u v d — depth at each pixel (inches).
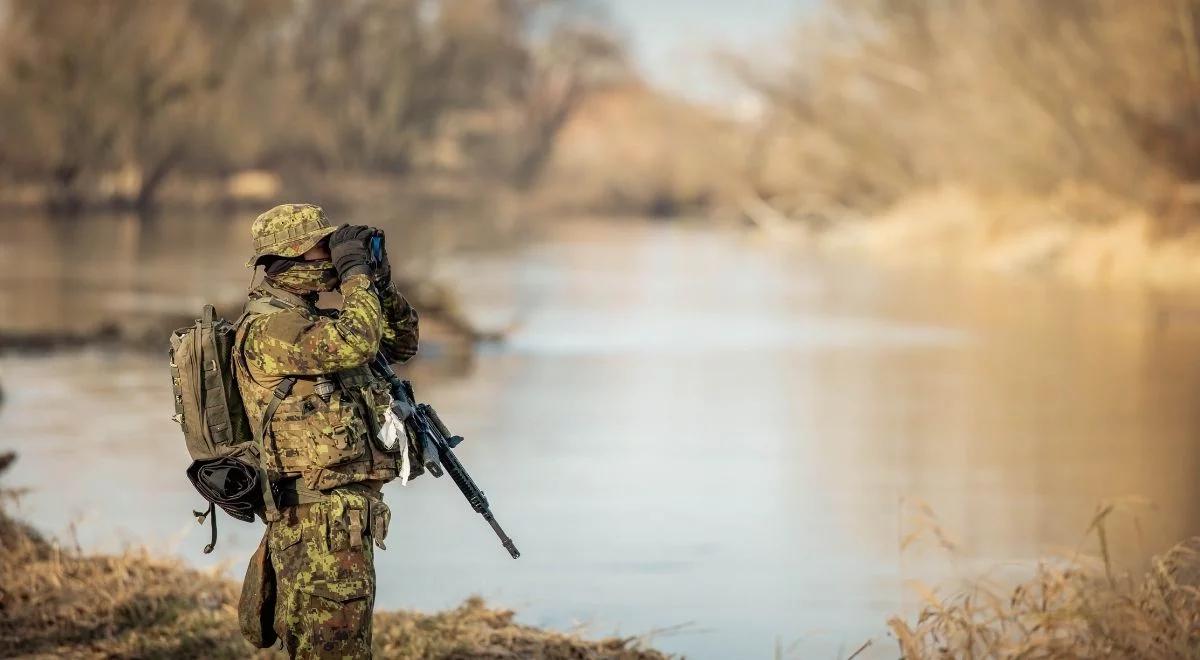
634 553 788.6
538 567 757.9
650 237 5093.5
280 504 456.1
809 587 717.3
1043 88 3506.4
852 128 4783.5
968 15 3941.9
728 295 2682.1
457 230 4717.0
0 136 5068.9
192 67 5191.9
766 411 1331.2
